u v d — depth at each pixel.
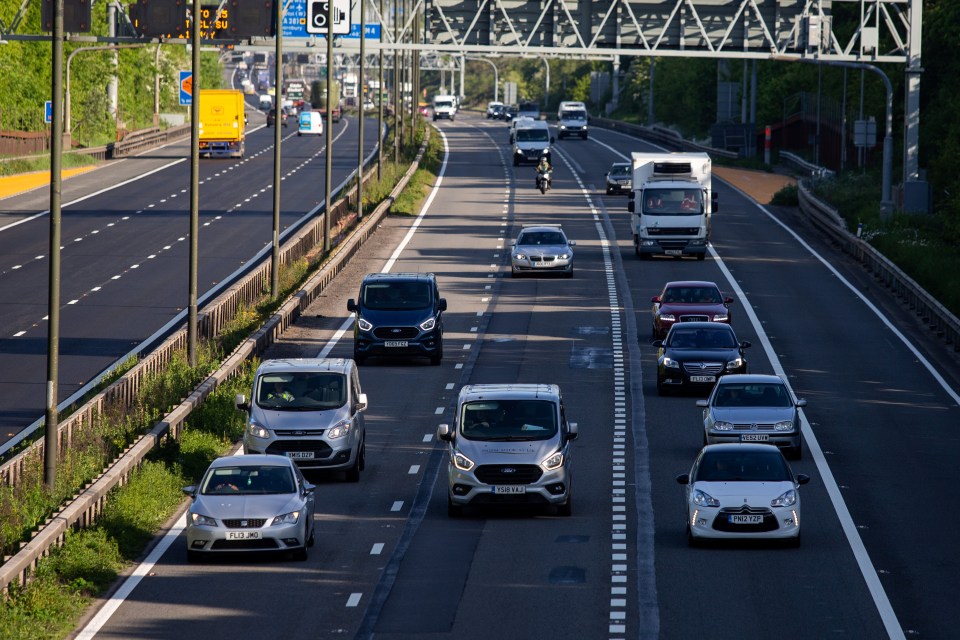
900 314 156.00
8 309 149.88
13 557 63.34
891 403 113.50
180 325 141.62
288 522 70.06
